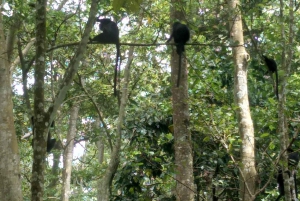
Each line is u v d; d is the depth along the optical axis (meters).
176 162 9.66
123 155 12.58
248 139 8.57
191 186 9.48
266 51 9.74
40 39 6.34
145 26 14.22
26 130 15.86
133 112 12.96
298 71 12.15
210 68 11.76
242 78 9.58
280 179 9.03
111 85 16.58
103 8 12.15
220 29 10.78
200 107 9.46
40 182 5.87
